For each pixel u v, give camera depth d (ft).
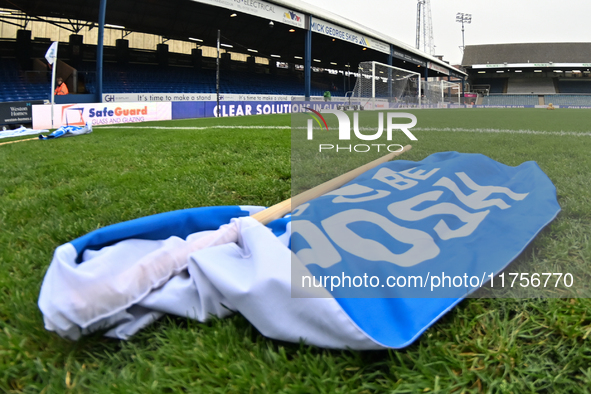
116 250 3.51
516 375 2.68
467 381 2.60
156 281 3.48
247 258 3.59
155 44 81.66
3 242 5.33
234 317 3.27
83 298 3.02
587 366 2.70
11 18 63.98
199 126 31.53
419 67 115.65
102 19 46.01
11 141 22.62
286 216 5.09
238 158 11.93
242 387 2.59
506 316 3.20
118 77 68.95
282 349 2.85
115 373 2.85
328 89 109.60
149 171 10.16
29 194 8.14
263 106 61.98
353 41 77.15
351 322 2.72
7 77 53.88
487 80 151.33
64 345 3.14
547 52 149.69
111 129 30.30
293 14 64.59
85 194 7.85
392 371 2.69
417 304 3.15
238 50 92.58
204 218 4.75
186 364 2.85
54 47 32.09
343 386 2.56
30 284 4.02
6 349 3.08
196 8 63.36
